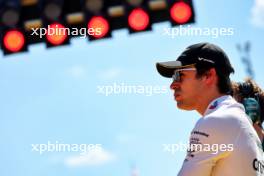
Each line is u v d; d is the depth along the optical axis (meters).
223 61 7.91
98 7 16.23
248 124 7.64
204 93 7.88
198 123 7.65
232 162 7.48
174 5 15.45
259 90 9.16
